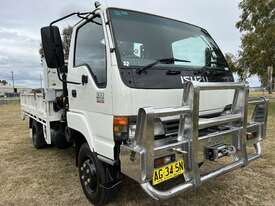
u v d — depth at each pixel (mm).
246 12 16062
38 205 3432
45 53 2998
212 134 2758
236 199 3420
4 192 3859
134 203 3314
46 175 4480
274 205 3266
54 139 4508
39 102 5406
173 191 2416
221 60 3695
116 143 2656
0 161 5375
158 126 2588
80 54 3424
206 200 3393
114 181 3037
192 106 2441
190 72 3045
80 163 3500
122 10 3016
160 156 2359
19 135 8305
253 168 4527
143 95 2605
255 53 14969
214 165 3240
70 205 3391
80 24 3430
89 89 3092
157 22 3279
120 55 2670
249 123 3326
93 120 3025
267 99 3412
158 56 3047
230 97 3396
